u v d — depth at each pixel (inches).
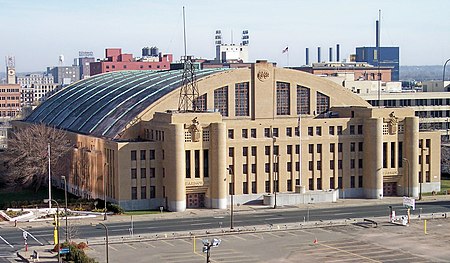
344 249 4724.4
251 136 6530.5
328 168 6811.0
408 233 5231.3
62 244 4571.9
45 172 7140.8
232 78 6835.6
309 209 6259.8
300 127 6683.1
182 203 6151.6
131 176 6205.7
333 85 7268.7
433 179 7303.2
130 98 7263.8
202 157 6259.8
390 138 6943.9
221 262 4365.2
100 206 6220.5
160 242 4921.3
